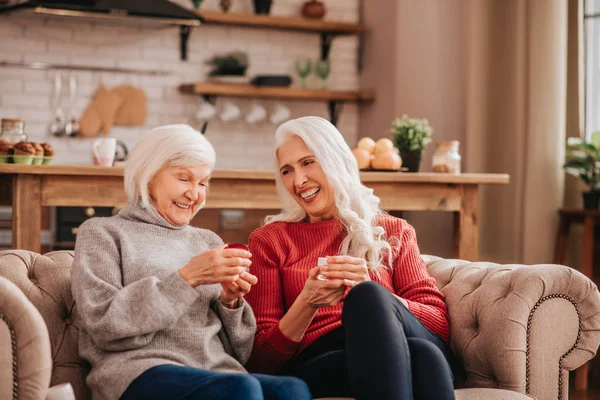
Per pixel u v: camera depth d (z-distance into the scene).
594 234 4.21
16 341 1.62
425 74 5.46
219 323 2.02
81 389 1.97
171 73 6.06
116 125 5.95
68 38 5.81
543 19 4.45
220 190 3.41
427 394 1.75
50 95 5.79
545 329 2.06
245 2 6.22
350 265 1.99
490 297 2.12
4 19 5.67
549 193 4.45
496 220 4.77
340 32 6.38
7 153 3.26
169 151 2.02
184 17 5.46
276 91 6.01
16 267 2.00
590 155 4.28
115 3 5.30
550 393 2.07
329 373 2.01
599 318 2.08
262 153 6.31
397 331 1.77
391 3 5.97
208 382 1.65
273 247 2.26
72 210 5.19
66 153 5.82
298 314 2.04
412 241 2.31
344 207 2.26
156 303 1.81
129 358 1.82
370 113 6.28
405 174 3.61
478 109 4.87
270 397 1.71
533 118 4.49
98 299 1.85
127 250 1.96
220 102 6.19
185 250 2.08
